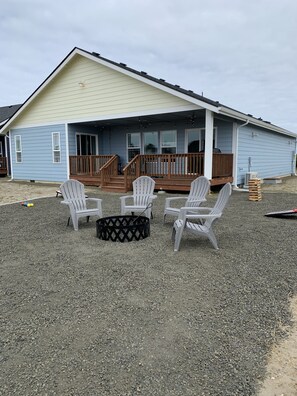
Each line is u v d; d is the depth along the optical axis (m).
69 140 13.77
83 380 1.79
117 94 11.89
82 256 3.98
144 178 6.55
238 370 1.85
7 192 11.48
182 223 4.18
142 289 2.97
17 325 2.38
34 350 2.07
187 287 3.00
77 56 12.62
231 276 3.26
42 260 3.85
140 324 2.36
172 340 2.15
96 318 2.46
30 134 15.18
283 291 2.91
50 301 2.76
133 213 6.29
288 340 2.14
